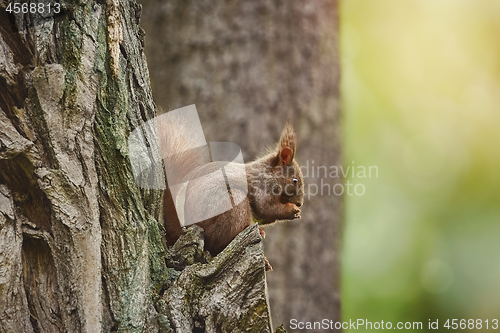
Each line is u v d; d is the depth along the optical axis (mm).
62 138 4383
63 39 4445
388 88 17047
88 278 4395
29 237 4379
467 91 17906
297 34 10234
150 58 10062
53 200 4336
